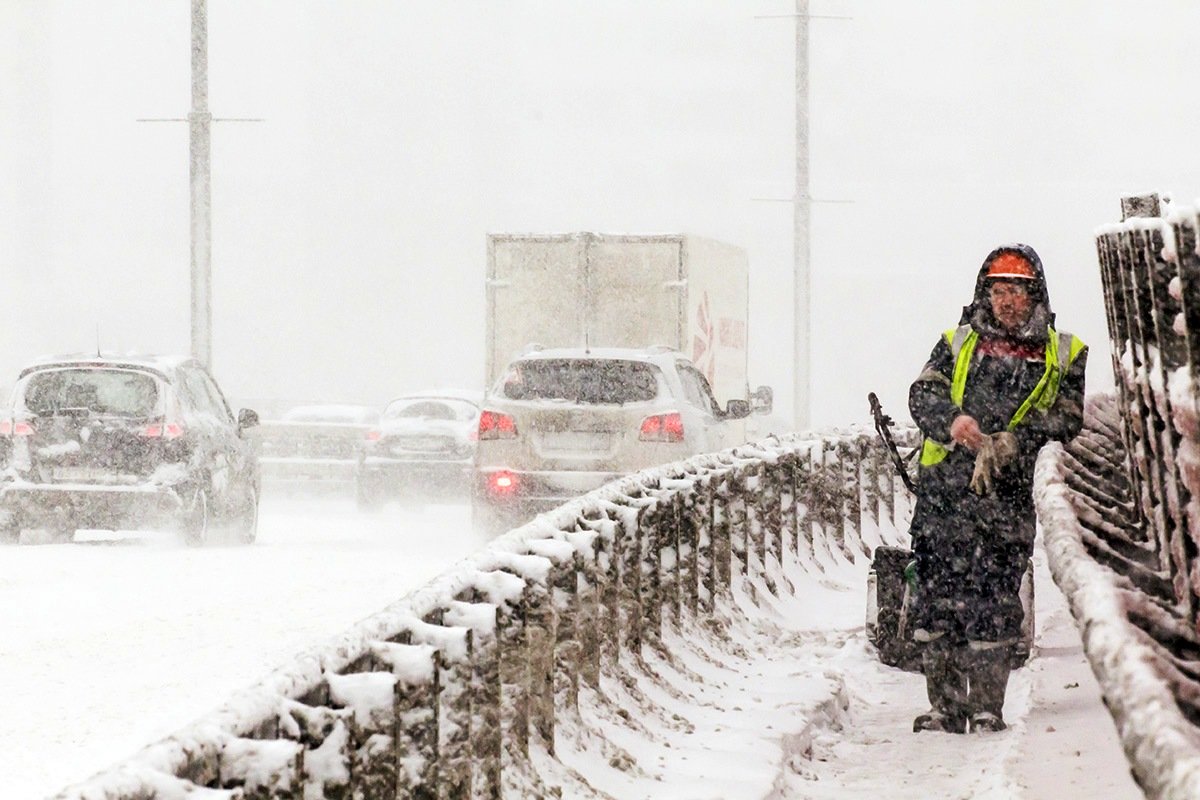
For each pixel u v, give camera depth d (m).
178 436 51.41
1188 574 13.24
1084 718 22.28
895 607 28.06
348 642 14.15
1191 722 9.18
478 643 16.50
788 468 36.72
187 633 33.62
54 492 50.81
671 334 69.69
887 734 23.50
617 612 23.22
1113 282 17.52
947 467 23.39
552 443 47.94
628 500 25.47
